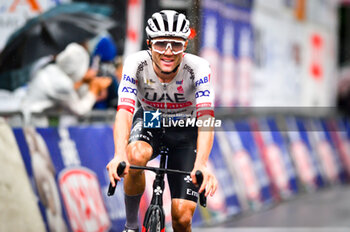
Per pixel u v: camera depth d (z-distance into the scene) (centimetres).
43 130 1503
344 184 3472
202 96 1003
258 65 2834
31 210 1369
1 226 1280
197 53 1147
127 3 1859
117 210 1628
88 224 1512
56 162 1495
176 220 1002
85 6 1756
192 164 1045
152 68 1010
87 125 1655
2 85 1559
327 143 3472
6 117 1566
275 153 2745
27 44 1614
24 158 1412
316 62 3672
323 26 3803
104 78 1823
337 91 4312
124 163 897
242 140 2467
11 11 1577
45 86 1655
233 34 2541
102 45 1803
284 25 3127
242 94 2662
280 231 1944
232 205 2197
